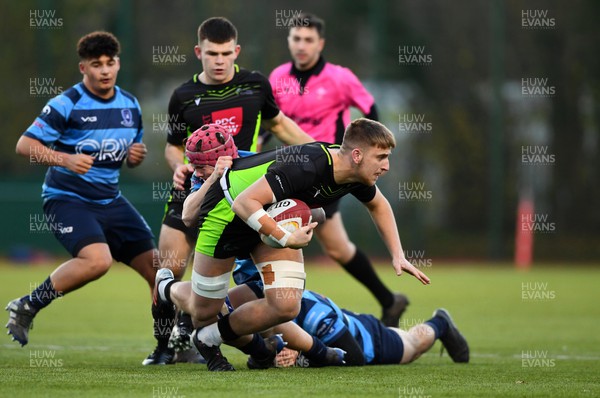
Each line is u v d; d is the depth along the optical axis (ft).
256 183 57.98
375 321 71.36
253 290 67.31
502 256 264.52
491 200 262.67
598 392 54.85
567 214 285.23
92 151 75.66
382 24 253.03
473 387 56.39
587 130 284.61
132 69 235.40
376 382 57.57
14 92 252.42
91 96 76.13
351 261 94.73
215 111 76.89
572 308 142.72
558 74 282.36
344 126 100.99
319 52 100.07
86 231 72.49
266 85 78.79
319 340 66.18
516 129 282.97
